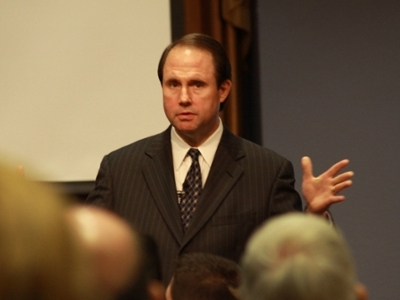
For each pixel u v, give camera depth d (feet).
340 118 40.96
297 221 10.38
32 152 38.42
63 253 6.62
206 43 24.84
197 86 24.34
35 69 38.55
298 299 9.76
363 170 40.96
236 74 41.29
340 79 41.04
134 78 38.78
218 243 23.45
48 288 6.52
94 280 7.16
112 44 38.81
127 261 8.56
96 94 38.65
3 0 38.63
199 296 15.52
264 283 9.94
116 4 38.88
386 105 41.06
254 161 24.79
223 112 41.70
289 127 40.83
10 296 6.43
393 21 41.16
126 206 24.43
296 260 9.87
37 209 6.63
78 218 8.34
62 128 38.52
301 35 40.96
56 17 38.65
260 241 10.25
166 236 23.56
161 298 9.90
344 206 40.93
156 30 39.01
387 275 40.78
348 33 41.14
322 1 41.06
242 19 40.96
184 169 24.75
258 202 24.06
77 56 38.65
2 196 6.58
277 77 40.98
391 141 40.96
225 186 24.12
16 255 6.46
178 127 24.29
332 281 9.77
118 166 25.25
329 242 10.10
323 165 40.83
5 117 38.42
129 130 38.60
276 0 40.93
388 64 41.11
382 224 40.88
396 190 40.96
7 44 38.52
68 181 38.42
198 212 23.76
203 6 41.32
